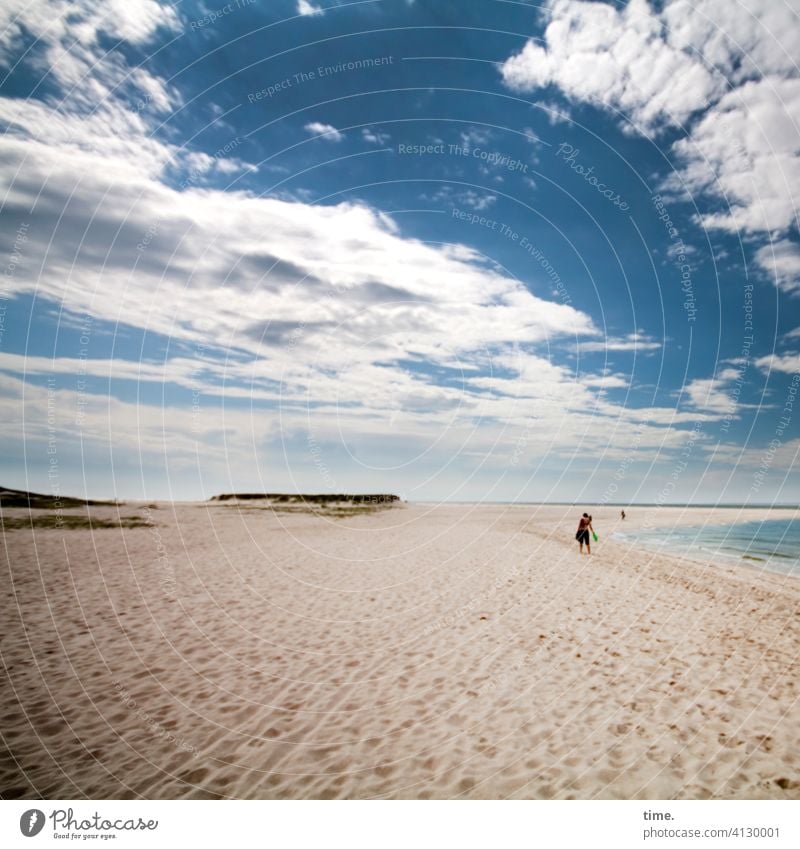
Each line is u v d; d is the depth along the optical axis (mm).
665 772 4805
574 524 33875
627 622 8891
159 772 4918
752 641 7914
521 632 8398
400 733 5496
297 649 7699
